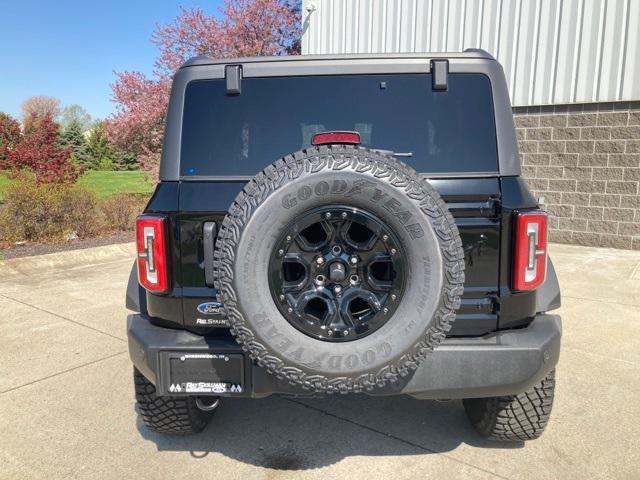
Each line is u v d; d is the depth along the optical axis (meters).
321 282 2.06
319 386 2.06
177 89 2.52
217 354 2.28
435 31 10.21
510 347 2.24
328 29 11.61
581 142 8.99
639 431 3.03
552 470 2.66
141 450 2.89
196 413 2.90
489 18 9.59
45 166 13.43
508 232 2.28
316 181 1.99
